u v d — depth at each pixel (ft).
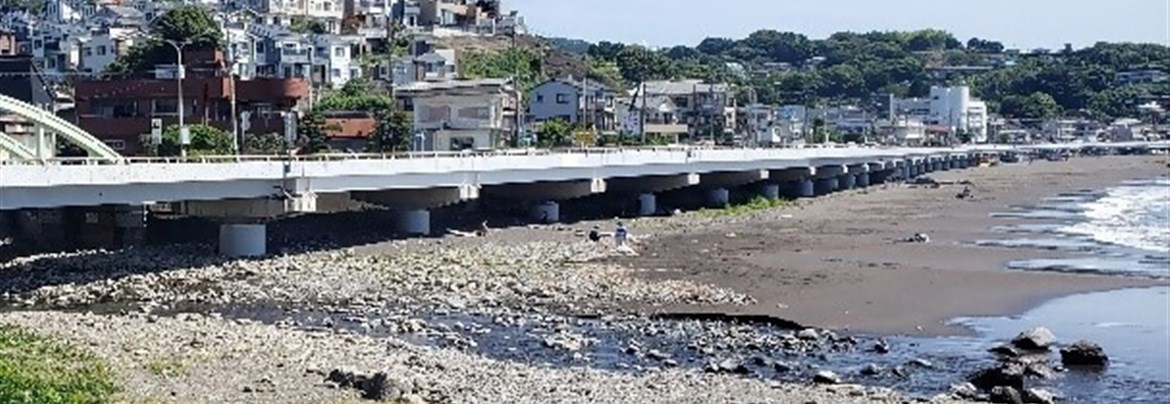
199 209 151.33
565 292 124.98
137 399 67.92
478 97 297.33
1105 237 189.26
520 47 494.59
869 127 625.41
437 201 180.55
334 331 102.89
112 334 92.79
